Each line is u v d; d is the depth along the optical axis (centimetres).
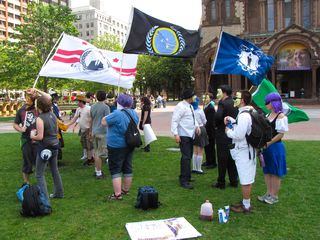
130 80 1027
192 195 717
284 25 4928
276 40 4462
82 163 1048
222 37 811
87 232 534
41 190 623
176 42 901
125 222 573
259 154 610
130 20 875
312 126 1925
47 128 638
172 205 656
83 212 621
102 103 866
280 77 4922
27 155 747
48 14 3456
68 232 534
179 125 773
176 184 802
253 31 5031
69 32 3522
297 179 819
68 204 665
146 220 582
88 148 1018
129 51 873
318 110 3266
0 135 1823
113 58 1024
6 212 627
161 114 3350
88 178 867
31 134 639
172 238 504
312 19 4816
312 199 675
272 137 601
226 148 743
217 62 815
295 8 4859
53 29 3453
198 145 892
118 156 677
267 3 4969
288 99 4572
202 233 526
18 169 984
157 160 1072
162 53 894
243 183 589
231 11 4988
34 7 3491
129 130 669
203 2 5034
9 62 3544
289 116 769
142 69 6725
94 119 863
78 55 935
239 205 621
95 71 948
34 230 542
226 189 759
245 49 823
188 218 589
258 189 754
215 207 643
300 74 4869
